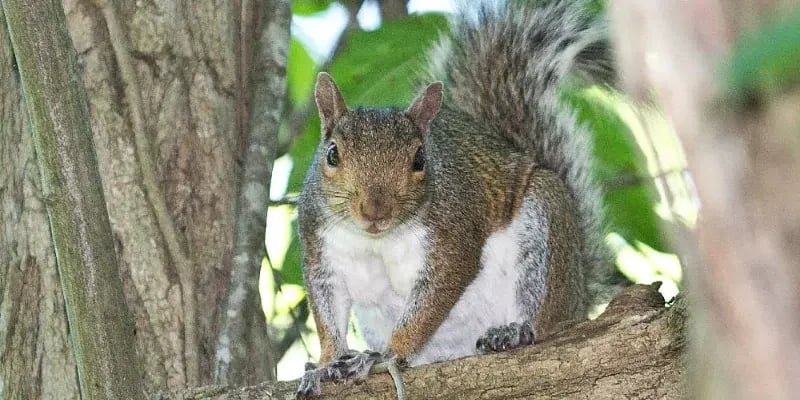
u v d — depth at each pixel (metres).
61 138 6.58
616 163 12.47
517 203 10.89
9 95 9.48
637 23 2.07
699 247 2.08
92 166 6.67
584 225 11.97
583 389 7.81
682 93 2.04
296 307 13.21
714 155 2.05
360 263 10.25
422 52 12.82
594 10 12.62
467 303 10.94
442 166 10.55
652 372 7.67
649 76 2.08
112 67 9.74
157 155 9.76
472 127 11.51
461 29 12.95
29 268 8.99
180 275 9.30
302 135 12.84
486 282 10.90
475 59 12.83
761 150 2.02
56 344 8.78
